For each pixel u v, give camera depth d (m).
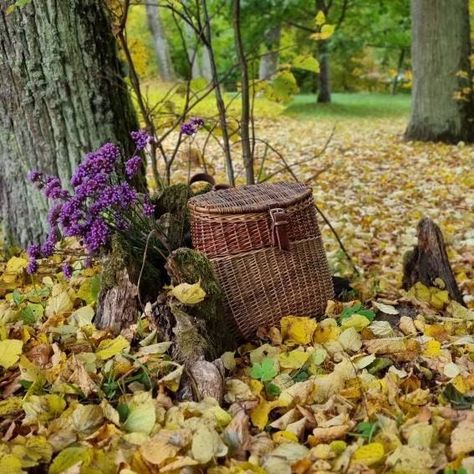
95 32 3.58
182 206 3.02
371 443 1.83
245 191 2.75
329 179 8.04
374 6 19.91
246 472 1.71
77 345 2.43
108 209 2.63
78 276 3.00
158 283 2.63
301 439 1.96
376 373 2.37
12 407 2.08
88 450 1.81
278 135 13.30
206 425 1.89
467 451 1.81
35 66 3.48
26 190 3.64
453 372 2.30
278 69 3.69
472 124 10.62
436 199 6.50
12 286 3.15
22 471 1.71
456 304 3.04
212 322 2.40
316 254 2.72
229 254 2.54
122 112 3.77
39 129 3.55
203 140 11.39
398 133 12.47
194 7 4.66
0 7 3.39
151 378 2.20
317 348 2.46
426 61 10.61
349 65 30.41
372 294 3.10
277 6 15.28
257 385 2.22
